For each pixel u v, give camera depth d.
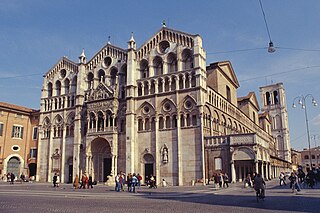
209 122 58.16
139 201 27.53
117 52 68.12
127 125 60.59
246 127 87.06
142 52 64.38
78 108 69.25
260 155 51.81
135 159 59.41
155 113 58.91
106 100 64.50
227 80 76.44
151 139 58.72
